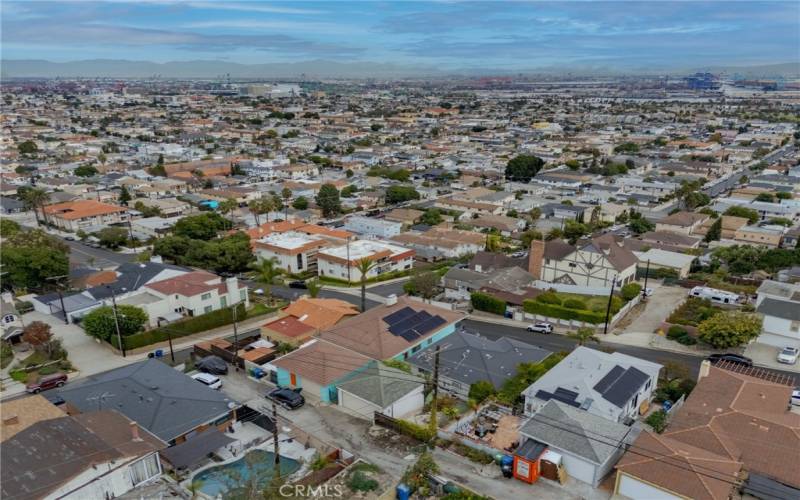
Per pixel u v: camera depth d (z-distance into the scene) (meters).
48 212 137.75
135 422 44.25
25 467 37.22
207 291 77.50
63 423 42.69
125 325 68.25
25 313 79.56
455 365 58.22
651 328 74.44
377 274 100.88
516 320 79.25
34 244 93.62
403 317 68.56
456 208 154.50
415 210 147.38
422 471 41.06
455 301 86.69
